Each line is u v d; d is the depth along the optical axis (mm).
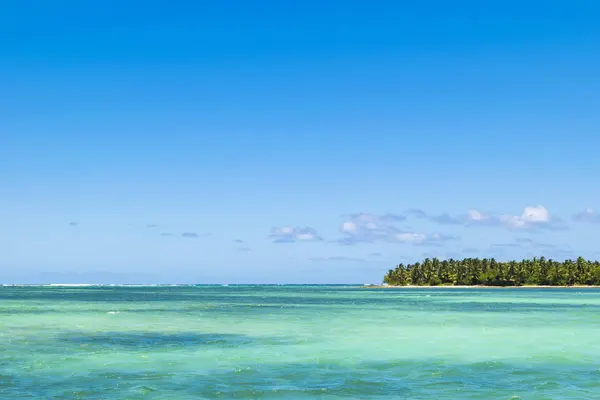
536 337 49031
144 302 121750
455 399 25609
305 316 75500
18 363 34062
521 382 29250
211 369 32500
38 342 43844
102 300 133000
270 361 35406
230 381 29156
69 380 29188
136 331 52969
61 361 34844
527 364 34656
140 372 31438
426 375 31016
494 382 29219
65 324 60094
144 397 25609
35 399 25078
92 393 26281
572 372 32062
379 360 35969
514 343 44719
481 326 60062
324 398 25703
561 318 72625
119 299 142000
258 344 43625
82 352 38656
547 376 30875
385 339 47188
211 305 108438
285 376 30531
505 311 89625
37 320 65438
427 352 39656
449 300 144375
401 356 37719
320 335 50281
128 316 73375
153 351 39375
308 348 41562
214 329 55594
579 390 27453
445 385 28500
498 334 51406
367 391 27094
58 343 43312
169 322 63750
